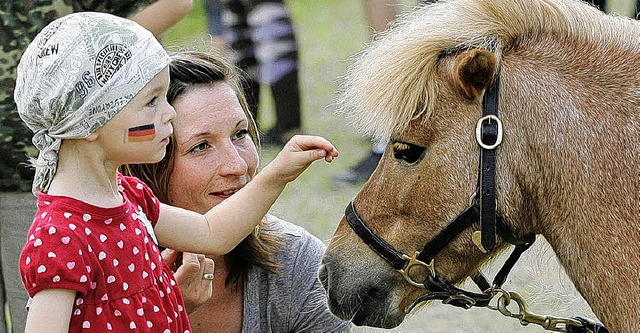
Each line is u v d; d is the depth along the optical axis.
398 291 4.26
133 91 3.61
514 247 4.43
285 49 12.74
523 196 3.99
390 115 4.08
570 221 3.94
